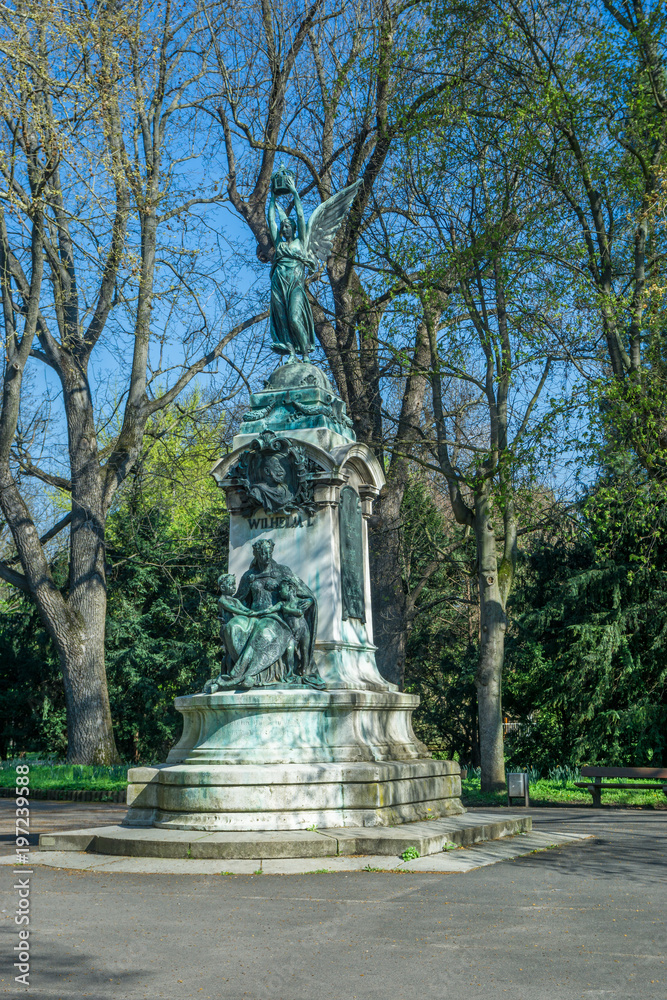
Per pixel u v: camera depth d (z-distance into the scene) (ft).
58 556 130.11
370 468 48.83
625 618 85.30
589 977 18.81
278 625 41.47
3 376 90.48
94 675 87.86
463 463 99.25
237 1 92.12
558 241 73.51
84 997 17.57
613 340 71.36
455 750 128.47
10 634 131.44
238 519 46.09
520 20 72.69
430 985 18.31
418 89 80.12
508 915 24.49
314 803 36.96
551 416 69.00
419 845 33.63
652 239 72.33
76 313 88.99
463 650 134.72
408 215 83.25
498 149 74.74
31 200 68.95
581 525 85.40
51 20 62.28
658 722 83.20
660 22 65.62
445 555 104.88
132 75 71.92
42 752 129.59
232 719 39.65
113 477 91.86
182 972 19.26
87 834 36.19
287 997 17.62
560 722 94.79
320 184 94.68
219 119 101.50
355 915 24.45
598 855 36.35
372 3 90.07
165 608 129.39
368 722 42.50
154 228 87.66
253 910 25.07
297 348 51.11
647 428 65.57
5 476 86.53
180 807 37.04
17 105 63.26
